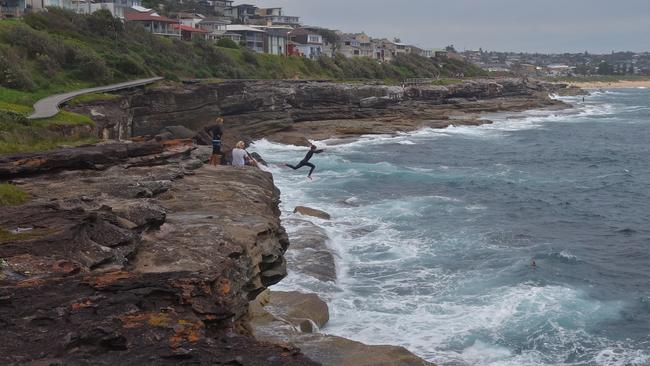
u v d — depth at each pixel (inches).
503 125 3083.2
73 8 2938.0
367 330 617.6
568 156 2080.5
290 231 900.6
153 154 829.8
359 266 815.1
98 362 257.6
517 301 702.5
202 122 2037.4
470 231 1009.5
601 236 1053.8
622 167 1868.8
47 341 268.7
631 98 5944.9
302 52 4325.8
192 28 3550.7
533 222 1122.0
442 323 641.6
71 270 350.9
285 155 1904.5
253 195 696.4
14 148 817.5
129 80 2020.2
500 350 589.9
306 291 699.4
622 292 759.1
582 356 587.5
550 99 4594.0
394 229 1001.5
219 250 449.4
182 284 331.9
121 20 2625.5
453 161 1904.5
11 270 343.9
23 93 1492.4
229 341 290.4
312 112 2674.7
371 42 5428.2
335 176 1518.2
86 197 551.5
